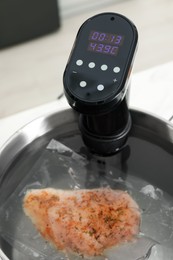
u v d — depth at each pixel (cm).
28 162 63
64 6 197
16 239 56
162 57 172
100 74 54
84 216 57
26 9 170
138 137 65
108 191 60
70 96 54
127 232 56
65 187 60
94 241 55
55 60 173
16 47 181
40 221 57
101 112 54
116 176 61
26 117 75
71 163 63
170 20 190
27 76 167
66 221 57
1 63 174
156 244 55
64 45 181
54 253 55
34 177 61
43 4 173
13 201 59
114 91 53
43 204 59
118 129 61
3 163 61
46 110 76
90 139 61
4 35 175
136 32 56
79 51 56
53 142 65
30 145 64
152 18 192
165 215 57
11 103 157
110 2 203
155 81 82
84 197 59
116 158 63
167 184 60
